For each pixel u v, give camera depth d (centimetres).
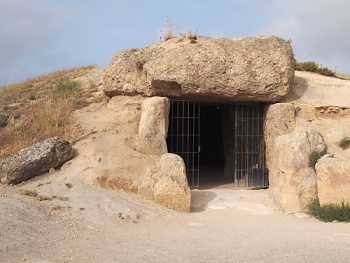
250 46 1379
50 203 996
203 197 1234
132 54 1453
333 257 686
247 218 1059
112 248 747
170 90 1406
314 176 1105
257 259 681
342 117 1393
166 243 791
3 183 1112
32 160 1138
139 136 1317
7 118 1439
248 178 1402
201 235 865
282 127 1351
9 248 697
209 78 1348
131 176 1172
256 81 1359
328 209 1038
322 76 1644
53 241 769
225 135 1719
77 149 1252
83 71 2130
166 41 1536
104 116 1407
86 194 1050
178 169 1144
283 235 868
